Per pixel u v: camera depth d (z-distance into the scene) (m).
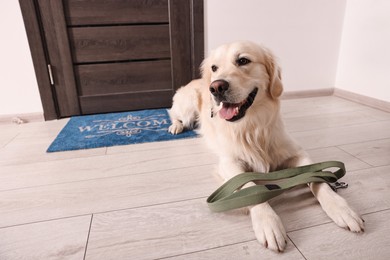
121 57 2.28
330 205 0.90
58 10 2.05
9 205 1.06
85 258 0.79
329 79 2.72
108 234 0.88
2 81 2.09
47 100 2.20
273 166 1.25
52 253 0.81
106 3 2.12
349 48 2.49
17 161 1.46
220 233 0.86
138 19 2.21
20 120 2.18
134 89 2.39
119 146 1.64
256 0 2.30
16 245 0.85
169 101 2.48
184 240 0.84
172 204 1.03
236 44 1.22
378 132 1.69
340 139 1.60
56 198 1.10
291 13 2.40
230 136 1.25
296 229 0.86
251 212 0.90
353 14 2.40
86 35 2.17
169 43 2.32
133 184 1.19
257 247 0.80
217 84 1.08
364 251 0.76
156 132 1.86
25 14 1.97
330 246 0.78
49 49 2.12
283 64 2.55
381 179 1.13
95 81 2.30
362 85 2.38
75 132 1.89
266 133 1.23
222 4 2.25
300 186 1.10
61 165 1.40
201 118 1.79
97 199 1.08
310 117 2.05
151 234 0.87
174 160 1.42
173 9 2.22
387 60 2.09
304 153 1.22
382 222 0.87
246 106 1.17
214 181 1.19
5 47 2.02
